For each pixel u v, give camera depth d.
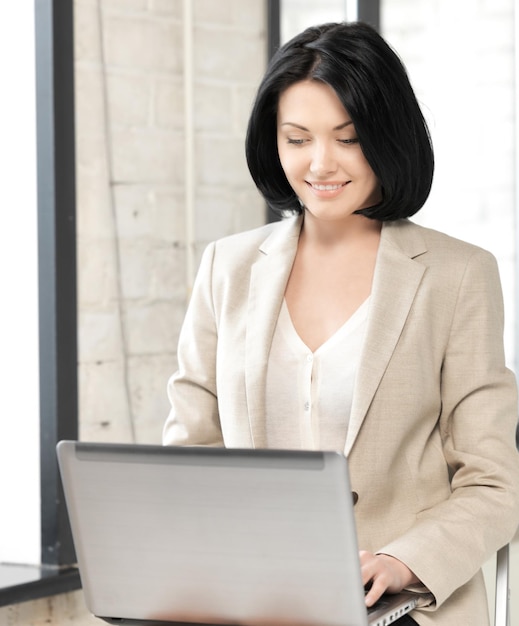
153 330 3.42
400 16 4.39
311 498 1.57
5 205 3.21
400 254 2.11
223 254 2.30
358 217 2.16
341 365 2.07
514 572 3.30
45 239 3.13
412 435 2.07
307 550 1.59
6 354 3.23
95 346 3.27
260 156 2.20
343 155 2.03
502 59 4.16
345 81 1.98
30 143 3.16
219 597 1.67
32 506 3.21
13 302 3.21
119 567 1.72
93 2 3.24
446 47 4.29
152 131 3.40
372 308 2.06
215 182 3.57
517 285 4.04
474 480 2.02
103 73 3.27
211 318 2.27
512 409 2.08
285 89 2.05
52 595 3.10
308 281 2.17
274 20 3.71
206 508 1.63
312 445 2.07
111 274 3.31
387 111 2.01
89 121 3.24
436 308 2.07
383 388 2.02
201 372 2.27
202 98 3.52
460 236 4.24
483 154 4.19
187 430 2.26
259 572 1.63
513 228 4.11
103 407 3.30
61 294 3.13
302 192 2.08
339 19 4.39
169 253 3.46
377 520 2.04
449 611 1.98
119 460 1.67
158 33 3.41
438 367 2.08
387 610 1.78
